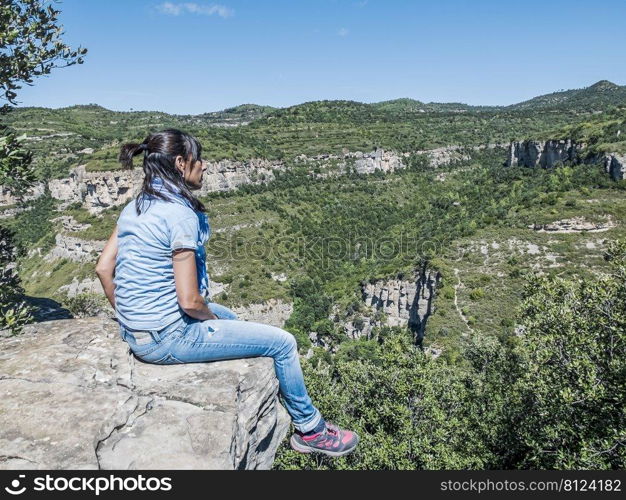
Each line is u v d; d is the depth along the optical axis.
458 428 17.55
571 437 11.63
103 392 3.12
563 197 70.00
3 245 10.53
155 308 3.18
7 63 8.42
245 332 3.49
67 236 85.81
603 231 56.72
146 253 3.08
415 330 61.38
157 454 2.68
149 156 3.20
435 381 20.23
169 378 3.40
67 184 111.06
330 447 3.90
